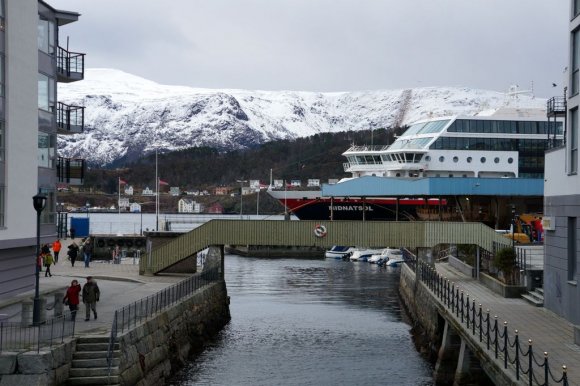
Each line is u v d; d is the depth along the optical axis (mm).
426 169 88125
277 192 105000
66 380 24016
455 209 88312
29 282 36812
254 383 32250
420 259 48500
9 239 33344
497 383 21359
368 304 56812
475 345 25078
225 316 48031
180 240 50438
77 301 30125
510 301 36688
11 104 33344
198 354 37906
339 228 49688
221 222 50062
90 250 61531
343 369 34969
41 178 37094
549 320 30594
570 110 30844
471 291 40875
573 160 30438
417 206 96188
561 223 31625
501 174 88625
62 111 43094
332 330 45125
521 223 75375
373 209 99000
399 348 39969
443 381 32125
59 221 88625
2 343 23719
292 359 37031
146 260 51000
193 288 41344
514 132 89188
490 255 47844
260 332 44375
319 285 70125
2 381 21906
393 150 90562
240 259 105062
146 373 28672
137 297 38531
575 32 30922
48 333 24125
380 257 95250
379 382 32594
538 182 73125
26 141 34875
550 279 33188
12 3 33219
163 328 32375
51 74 38594
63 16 39188
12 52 33375
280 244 49844
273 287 68125
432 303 37938
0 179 32469
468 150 88438
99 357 24969
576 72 30484
